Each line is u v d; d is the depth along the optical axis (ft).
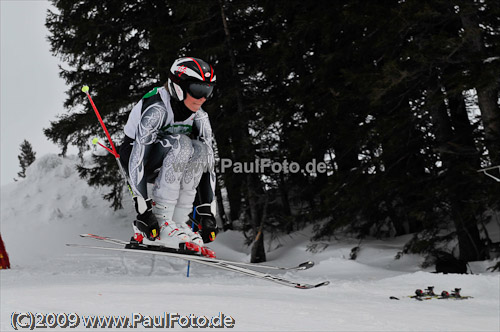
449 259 56.34
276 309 27.61
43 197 131.13
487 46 58.54
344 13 61.87
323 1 72.43
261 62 80.07
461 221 60.34
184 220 15.89
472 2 53.72
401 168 73.05
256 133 81.61
